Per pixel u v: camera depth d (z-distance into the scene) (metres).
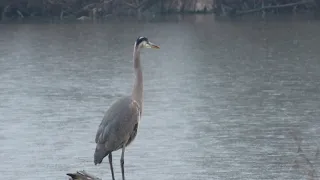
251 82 36.06
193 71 40.25
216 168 21.34
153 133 25.14
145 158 22.19
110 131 14.42
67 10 73.75
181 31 62.91
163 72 40.00
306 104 30.14
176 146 23.48
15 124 26.75
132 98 14.93
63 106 30.08
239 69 40.88
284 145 23.50
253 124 26.55
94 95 32.59
